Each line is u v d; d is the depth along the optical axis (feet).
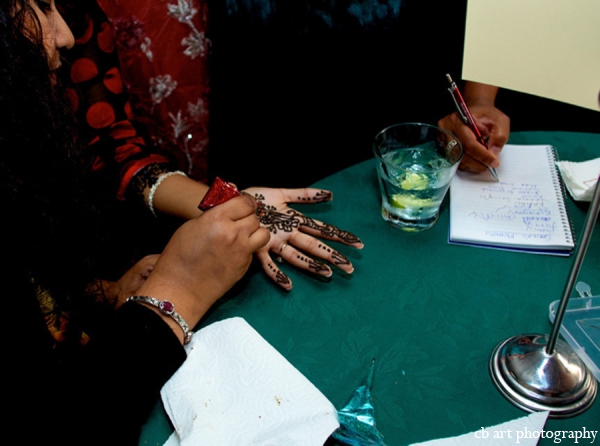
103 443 2.07
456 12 4.57
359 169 3.40
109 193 3.58
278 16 4.34
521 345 2.14
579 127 5.66
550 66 1.47
